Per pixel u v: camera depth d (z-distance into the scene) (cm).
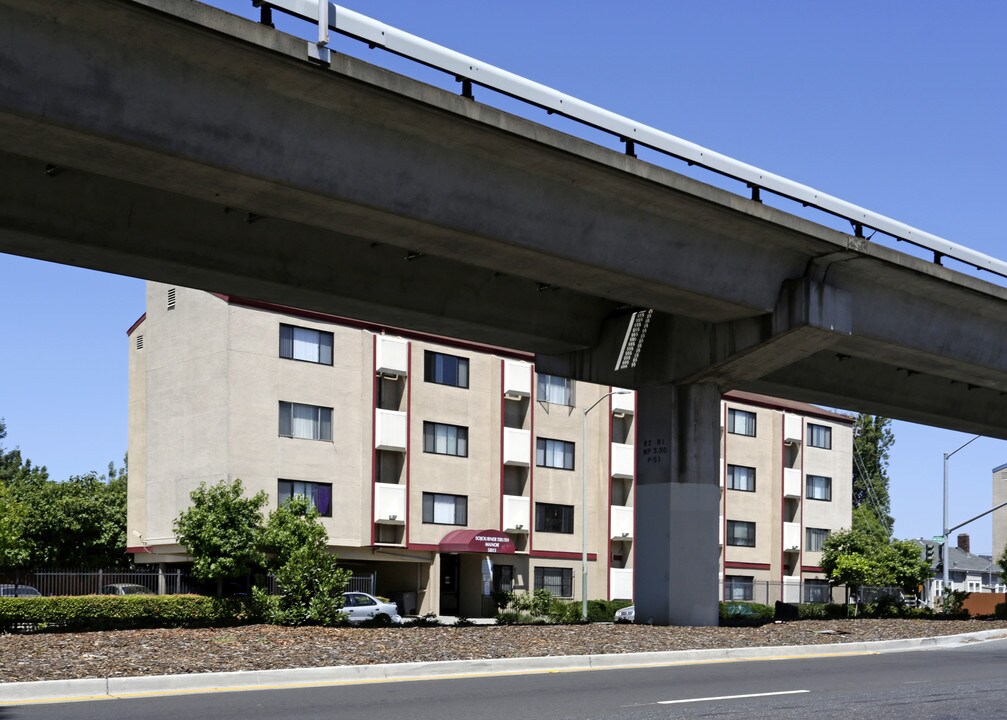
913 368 3838
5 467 8581
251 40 1981
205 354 5131
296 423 5169
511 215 2536
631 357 3375
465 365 5791
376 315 3023
